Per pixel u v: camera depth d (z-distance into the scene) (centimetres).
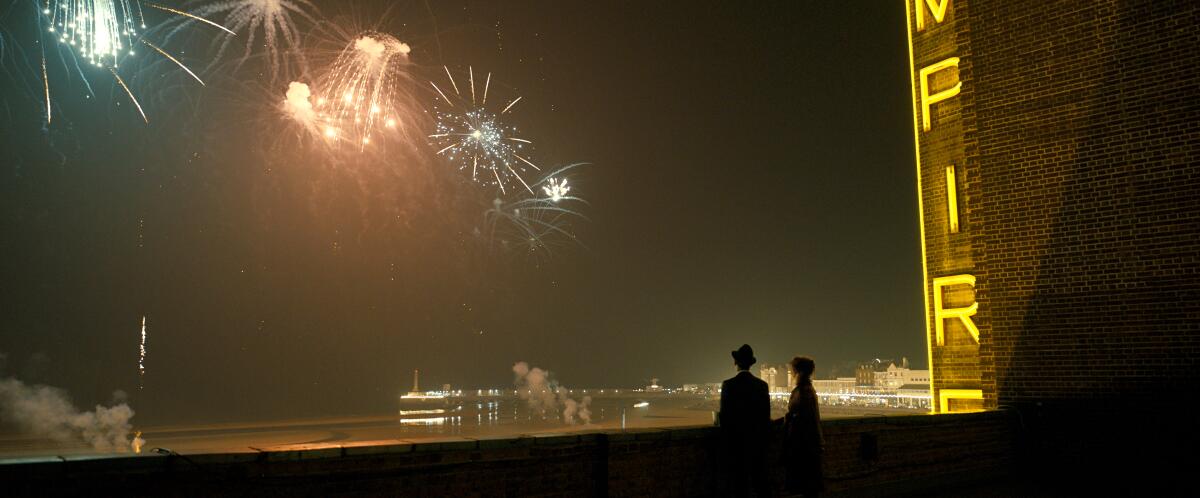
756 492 821
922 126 1662
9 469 485
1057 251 1186
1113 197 1145
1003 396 1216
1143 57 1138
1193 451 1055
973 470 1115
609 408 16875
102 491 514
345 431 8481
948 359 1560
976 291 1284
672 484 811
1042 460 1167
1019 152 1234
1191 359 1066
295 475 584
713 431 855
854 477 951
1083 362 1148
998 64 1269
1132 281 1120
